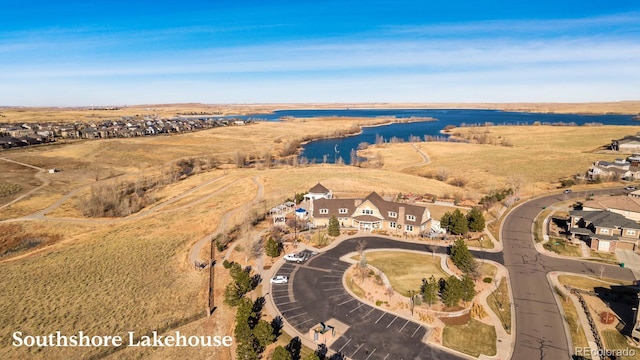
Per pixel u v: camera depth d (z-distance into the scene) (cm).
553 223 8844
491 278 6247
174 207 11344
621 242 7300
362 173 14588
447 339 4731
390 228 8400
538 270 6569
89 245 8394
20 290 6419
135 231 9250
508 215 9481
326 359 4381
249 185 13062
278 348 4103
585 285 6041
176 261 7394
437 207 9856
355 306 5494
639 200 8869
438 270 6538
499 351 4506
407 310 5362
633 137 18550
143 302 5944
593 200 9125
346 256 7138
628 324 5003
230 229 8869
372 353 4484
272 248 7075
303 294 5844
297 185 12606
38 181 14275
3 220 10356
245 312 4794
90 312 5709
